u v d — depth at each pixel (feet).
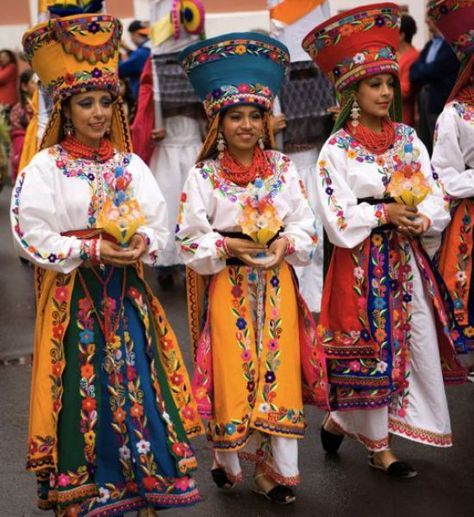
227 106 15.38
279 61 15.71
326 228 16.38
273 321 15.67
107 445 14.26
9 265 36.86
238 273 15.62
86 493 14.12
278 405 15.58
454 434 18.94
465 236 19.35
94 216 14.33
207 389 15.64
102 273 14.37
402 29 35.45
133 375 14.30
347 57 16.28
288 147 26.48
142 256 14.42
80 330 14.23
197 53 15.48
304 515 15.75
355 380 16.65
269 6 26.30
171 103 30.25
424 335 16.75
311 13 25.88
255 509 16.01
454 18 18.65
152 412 14.25
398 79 16.71
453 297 19.47
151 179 14.90
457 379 17.51
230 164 15.71
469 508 15.83
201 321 16.15
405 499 16.22
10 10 65.92
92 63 14.20
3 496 16.69
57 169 14.25
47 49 14.19
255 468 16.70
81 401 14.14
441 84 32.07
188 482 14.28
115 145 15.17
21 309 29.94
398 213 15.97
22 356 25.00
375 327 16.56
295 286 16.06
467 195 18.72
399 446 18.47
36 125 28.17
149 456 14.16
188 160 30.66
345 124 16.76
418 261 16.69
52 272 14.38
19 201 14.10
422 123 34.81
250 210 14.96
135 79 38.88
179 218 15.78
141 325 14.51
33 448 14.06
